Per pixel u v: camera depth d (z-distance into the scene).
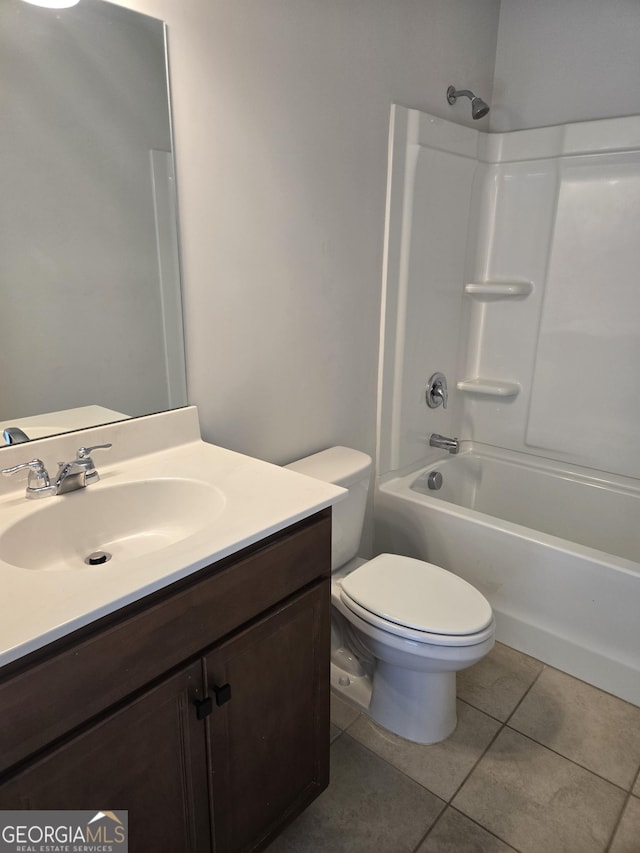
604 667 1.79
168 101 1.29
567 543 1.83
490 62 2.28
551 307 2.30
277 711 1.19
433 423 2.43
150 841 0.99
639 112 2.03
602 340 2.21
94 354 1.30
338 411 1.97
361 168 1.80
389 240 1.96
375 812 1.42
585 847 1.33
